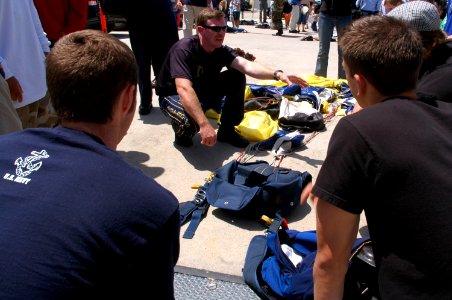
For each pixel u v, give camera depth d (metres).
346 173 1.19
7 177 0.97
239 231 2.53
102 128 1.08
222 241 2.43
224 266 2.23
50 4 3.18
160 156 3.48
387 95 1.28
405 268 1.17
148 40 4.22
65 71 1.02
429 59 1.92
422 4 1.87
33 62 2.76
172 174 3.19
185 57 3.33
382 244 1.23
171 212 0.99
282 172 2.77
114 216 0.91
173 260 1.07
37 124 3.16
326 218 1.25
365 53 1.24
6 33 2.61
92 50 1.05
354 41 1.28
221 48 3.53
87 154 1.00
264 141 3.66
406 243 1.16
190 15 6.30
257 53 8.18
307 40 10.53
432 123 1.20
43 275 0.84
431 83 1.86
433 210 1.11
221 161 3.42
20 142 1.04
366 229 2.58
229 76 3.59
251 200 2.56
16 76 2.68
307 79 5.43
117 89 1.07
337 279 1.33
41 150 1.01
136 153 3.53
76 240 0.88
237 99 3.59
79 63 1.02
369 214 1.25
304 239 2.22
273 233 2.24
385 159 1.14
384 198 1.17
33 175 0.96
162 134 3.93
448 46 1.89
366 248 1.69
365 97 1.33
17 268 0.84
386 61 1.22
